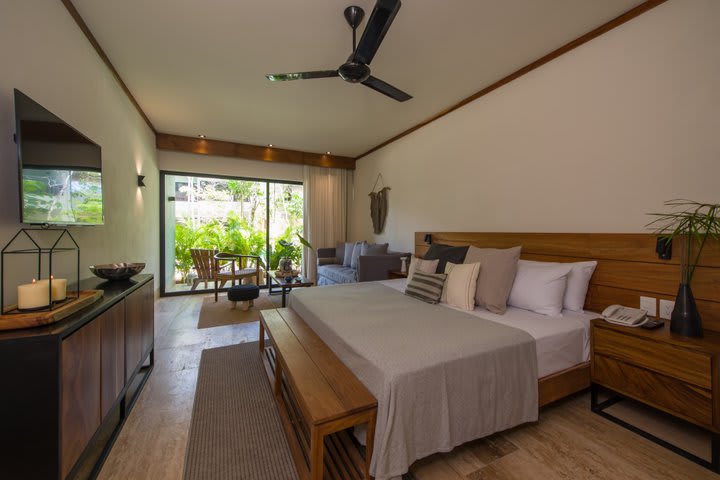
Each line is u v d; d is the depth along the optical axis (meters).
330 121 3.96
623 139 2.00
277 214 5.63
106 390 1.41
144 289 2.10
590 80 2.17
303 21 2.05
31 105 1.33
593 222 2.17
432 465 1.33
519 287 2.13
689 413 1.36
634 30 1.93
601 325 1.70
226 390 1.98
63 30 1.82
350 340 1.48
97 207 1.96
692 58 1.70
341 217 5.93
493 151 2.95
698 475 1.28
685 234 1.60
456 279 2.20
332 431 1.06
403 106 3.46
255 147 5.12
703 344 1.35
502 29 2.12
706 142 1.66
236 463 1.35
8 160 1.38
